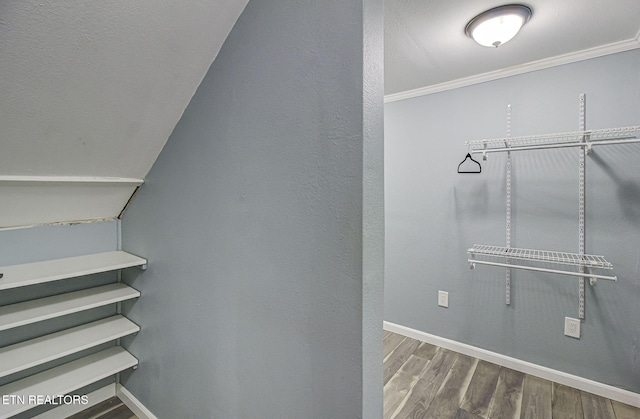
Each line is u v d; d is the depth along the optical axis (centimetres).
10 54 86
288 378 97
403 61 193
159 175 151
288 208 94
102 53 98
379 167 82
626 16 144
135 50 101
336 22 81
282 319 98
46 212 157
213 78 117
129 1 88
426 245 250
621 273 178
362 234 78
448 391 191
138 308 173
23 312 145
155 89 118
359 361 80
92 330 169
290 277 95
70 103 109
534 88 198
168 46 104
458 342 238
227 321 117
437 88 236
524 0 132
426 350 240
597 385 186
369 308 81
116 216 187
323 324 87
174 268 144
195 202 129
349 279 81
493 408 176
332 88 82
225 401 120
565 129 189
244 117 106
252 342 108
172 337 147
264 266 102
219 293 120
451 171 235
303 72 88
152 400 164
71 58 95
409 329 262
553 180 195
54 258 166
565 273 181
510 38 152
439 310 246
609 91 176
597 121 180
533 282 206
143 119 128
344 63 79
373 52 79
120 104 117
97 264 158
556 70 191
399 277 265
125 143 136
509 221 211
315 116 86
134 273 176
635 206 173
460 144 229
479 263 209
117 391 191
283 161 95
